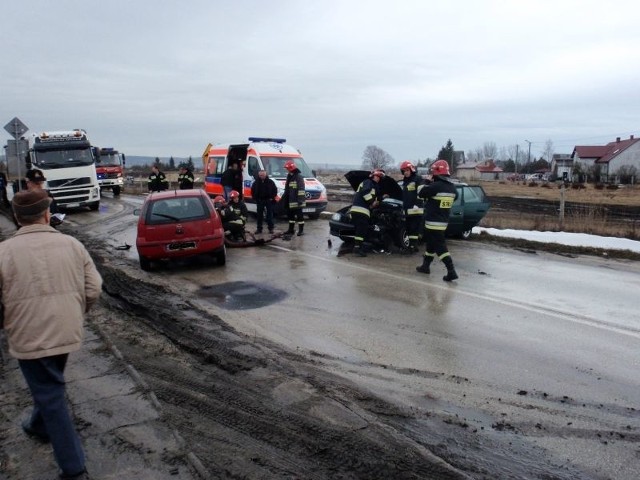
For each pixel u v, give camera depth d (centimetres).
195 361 525
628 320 668
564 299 767
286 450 361
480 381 487
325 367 516
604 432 398
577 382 485
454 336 607
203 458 351
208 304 747
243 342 575
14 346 306
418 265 1012
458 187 1286
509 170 11275
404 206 1116
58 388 319
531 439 387
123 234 1516
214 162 2009
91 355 523
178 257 977
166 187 2173
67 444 318
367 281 875
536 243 1225
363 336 608
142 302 737
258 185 1421
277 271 962
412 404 441
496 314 690
